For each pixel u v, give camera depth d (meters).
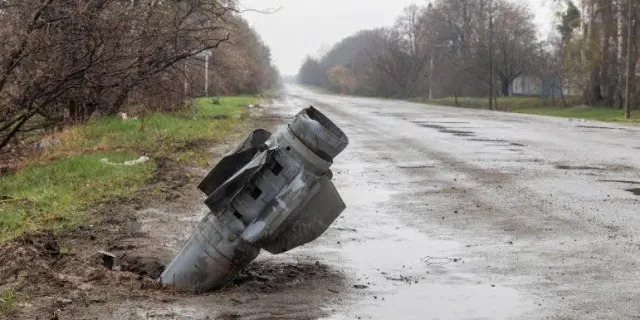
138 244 7.95
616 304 5.63
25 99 15.90
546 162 15.45
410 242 8.02
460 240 8.09
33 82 15.46
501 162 15.48
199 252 6.09
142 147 17.33
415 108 49.91
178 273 6.14
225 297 5.88
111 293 5.85
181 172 13.31
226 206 6.04
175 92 26.39
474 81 77.75
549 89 72.25
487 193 11.34
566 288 6.11
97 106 24.16
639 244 7.71
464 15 85.75
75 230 8.52
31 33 14.97
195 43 21.77
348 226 8.89
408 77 95.69
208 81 33.47
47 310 5.38
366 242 8.03
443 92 88.94
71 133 19.27
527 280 6.39
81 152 16.25
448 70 82.81
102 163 14.10
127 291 5.93
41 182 12.36
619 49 50.78
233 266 6.07
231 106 44.34
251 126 26.80
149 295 5.84
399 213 9.74
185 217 9.47
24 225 8.71
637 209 9.77
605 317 5.32
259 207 6.01
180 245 7.99
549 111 52.62
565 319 5.29
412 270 6.81
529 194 11.19
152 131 21.39
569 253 7.37
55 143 18.64
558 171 13.92
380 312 5.50
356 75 120.31
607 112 47.69
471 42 77.75
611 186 11.92
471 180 12.79
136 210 9.80
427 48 94.50
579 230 8.48
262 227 5.96
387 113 40.38
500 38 73.62
